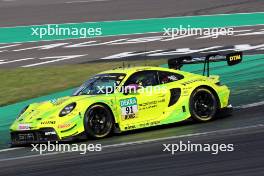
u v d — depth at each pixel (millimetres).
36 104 27766
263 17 59312
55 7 81250
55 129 25312
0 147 26516
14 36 62469
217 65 41281
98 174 19750
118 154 22422
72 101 26188
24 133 26047
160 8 71250
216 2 71375
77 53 50812
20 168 21656
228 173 18688
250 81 35781
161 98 27281
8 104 36188
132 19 65688
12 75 43906
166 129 26766
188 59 29703
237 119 27125
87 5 80625
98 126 25875
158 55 46375
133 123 26672
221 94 28078
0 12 80062
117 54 48594
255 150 21109
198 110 27547
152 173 19359
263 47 45750
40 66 46531
